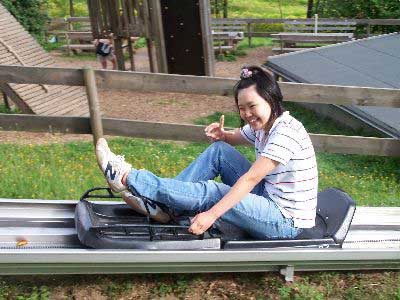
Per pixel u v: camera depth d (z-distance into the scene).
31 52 9.41
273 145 2.91
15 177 4.69
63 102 8.34
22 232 3.14
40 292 3.25
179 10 10.43
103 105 9.22
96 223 3.12
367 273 3.63
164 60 10.74
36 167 5.12
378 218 3.81
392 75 9.27
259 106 2.90
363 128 7.62
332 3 17.91
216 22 16.38
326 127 8.10
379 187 5.42
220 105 9.48
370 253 3.31
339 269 3.46
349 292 3.43
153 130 5.50
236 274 3.54
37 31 15.47
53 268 2.99
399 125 6.83
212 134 3.45
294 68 9.74
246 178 2.91
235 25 16.38
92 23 11.23
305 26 16.34
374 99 5.56
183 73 10.96
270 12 25.84
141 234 3.14
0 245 3.01
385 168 6.18
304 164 3.02
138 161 5.65
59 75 5.32
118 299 3.26
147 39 10.88
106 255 2.95
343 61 10.19
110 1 10.86
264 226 3.08
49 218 3.35
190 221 3.07
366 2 16.73
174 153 6.22
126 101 9.53
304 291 3.38
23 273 2.99
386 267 3.50
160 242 3.02
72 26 17.59
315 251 3.18
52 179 4.70
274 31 18.59
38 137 6.91
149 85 5.46
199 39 10.59
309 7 20.20
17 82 5.33
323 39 14.67
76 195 4.49
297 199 3.07
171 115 8.79
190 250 3.04
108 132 5.49
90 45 14.85
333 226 3.29
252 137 3.33
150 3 10.38
